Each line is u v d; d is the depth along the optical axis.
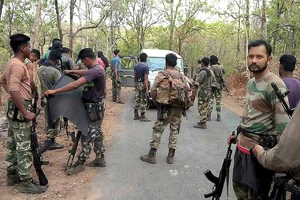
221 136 7.42
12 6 21.22
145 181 4.59
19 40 3.83
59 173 4.68
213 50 26.12
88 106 4.62
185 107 5.26
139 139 6.79
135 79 8.59
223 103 13.27
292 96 3.54
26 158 3.95
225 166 3.05
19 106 3.72
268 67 2.73
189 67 26.89
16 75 3.71
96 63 4.63
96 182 4.46
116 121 8.46
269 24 16.33
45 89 5.38
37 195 3.99
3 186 4.16
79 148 5.78
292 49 14.36
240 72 17.61
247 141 2.70
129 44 27.69
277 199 2.25
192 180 4.71
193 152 6.09
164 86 5.04
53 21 21.86
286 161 1.85
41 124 7.11
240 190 2.82
